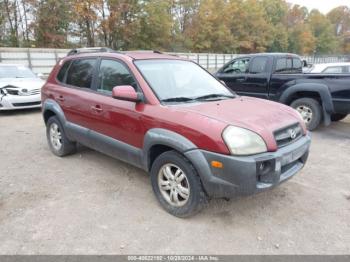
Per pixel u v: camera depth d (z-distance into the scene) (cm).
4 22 2603
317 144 570
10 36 2617
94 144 407
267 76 709
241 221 305
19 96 851
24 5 2647
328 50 7181
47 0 2616
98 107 379
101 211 322
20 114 880
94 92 397
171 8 3888
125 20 3044
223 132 265
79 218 308
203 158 271
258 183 269
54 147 496
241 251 261
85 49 480
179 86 360
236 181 261
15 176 414
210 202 340
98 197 354
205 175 272
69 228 291
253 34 4697
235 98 376
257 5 4834
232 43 4325
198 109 306
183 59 421
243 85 768
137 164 349
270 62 713
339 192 370
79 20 2798
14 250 260
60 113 454
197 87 377
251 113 308
